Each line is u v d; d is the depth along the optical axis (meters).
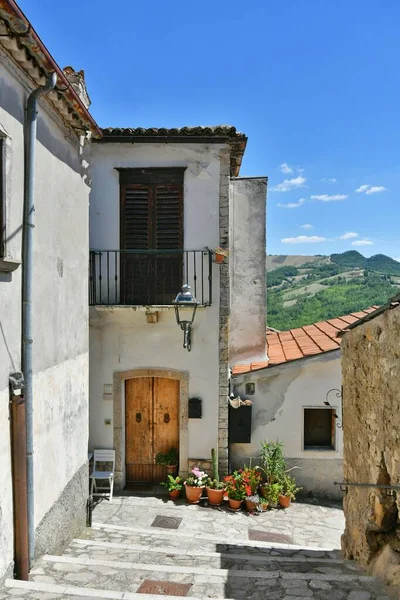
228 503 8.30
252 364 9.51
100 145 8.69
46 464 5.09
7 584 3.89
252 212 9.84
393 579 4.01
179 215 8.70
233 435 8.77
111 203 8.73
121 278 8.76
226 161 8.62
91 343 8.77
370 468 4.94
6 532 4.09
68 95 5.14
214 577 4.56
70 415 5.95
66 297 5.81
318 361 8.67
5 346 4.11
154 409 9.00
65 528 5.73
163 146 8.66
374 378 4.80
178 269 8.73
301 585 4.33
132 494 8.59
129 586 4.38
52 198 5.30
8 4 3.47
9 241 4.14
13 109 4.23
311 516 8.02
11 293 4.23
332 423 9.05
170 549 5.86
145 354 8.72
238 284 9.82
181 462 8.72
